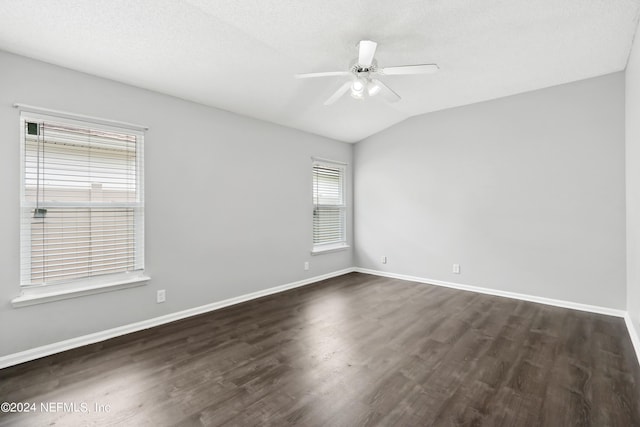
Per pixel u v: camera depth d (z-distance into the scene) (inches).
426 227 186.9
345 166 215.9
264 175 162.7
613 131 131.8
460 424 66.6
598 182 135.3
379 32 98.9
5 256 90.7
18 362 91.7
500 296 160.6
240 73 118.8
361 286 181.0
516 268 156.5
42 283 97.8
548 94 146.1
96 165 108.0
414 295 162.4
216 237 141.7
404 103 167.2
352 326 121.0
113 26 86.7
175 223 127.4
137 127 115.8
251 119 156.6
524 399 75.2
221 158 143.6
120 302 112.7
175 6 82.9
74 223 103.7
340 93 112.0
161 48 98.5
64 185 101.5
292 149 178.1
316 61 115.6
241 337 110.9
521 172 154.1
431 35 101.5
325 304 148.3
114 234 112.3
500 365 91.2
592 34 102.0
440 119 179.0
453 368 89.5
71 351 99.6
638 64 97.2
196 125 134.5
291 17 90.0
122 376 85.3
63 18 81.6
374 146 208.7
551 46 109.7
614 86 131.2
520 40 105.5
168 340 108.2
